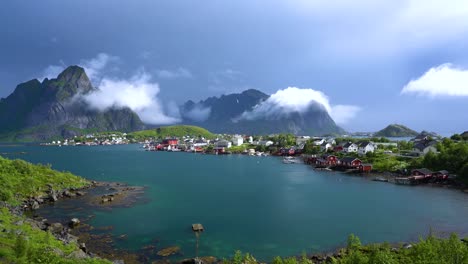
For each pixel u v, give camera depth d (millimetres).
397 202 92500
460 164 125625
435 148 160625
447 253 38312
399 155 170750
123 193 103312
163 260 52562
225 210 83688
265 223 72750
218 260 52969
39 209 82062
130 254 54812
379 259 38844
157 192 106375
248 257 51188
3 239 45938
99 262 44969
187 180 132375
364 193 106062
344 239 62281
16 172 100250
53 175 111000
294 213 80938
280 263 43031
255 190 111000
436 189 112625
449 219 74625
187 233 65812
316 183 125938
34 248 43219
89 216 76625
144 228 68562
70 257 44375
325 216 78250
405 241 60844
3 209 71625
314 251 56625
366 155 174875
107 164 197625
